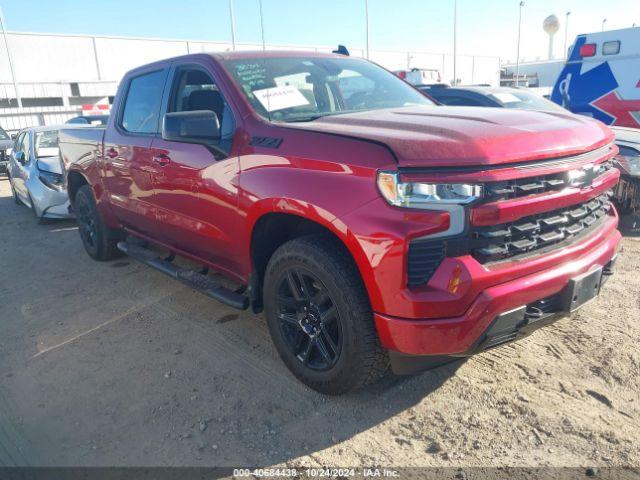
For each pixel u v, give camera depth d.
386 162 2.43
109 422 2.91
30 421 2.96
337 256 2.71
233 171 3.21
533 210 2.52
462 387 3.05
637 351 3.32
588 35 8.81
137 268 5.55
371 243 2.46
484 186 2.38
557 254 2.66
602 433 2.61
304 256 2.82
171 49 44.19
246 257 3.30
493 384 3.06
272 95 3.44
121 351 3.72
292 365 3.14
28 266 5.93
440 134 2.57
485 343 2.53
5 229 8.03
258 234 3.21
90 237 5.86
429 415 2.83
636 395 2.90
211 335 3.88
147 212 4.32
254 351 3.61
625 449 2.50
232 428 2.80
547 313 2.70
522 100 7.18
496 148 2.45
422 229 2.37
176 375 3.35
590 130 2.97
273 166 2.95
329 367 2.90
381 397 3.01
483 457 2.50
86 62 40.19
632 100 8.34
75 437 2.80
